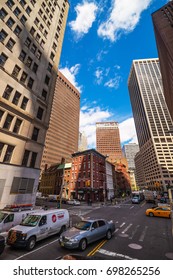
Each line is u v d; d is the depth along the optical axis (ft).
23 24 77.36
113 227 36.60
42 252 25.79
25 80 74.18
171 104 193.88
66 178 175.01
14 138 63.93
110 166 210.79
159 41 166.40
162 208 63.00
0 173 56.03
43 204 121.80
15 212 38.34
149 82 466.29
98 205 116.47
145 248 27.55
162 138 383.86
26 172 66.18
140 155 502.38
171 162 354.33
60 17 117.39
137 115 499.51
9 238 27.32
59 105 397.19
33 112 75.72
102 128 542.16
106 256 24.16
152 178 395.14
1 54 63.67
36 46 84.58
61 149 372.79
